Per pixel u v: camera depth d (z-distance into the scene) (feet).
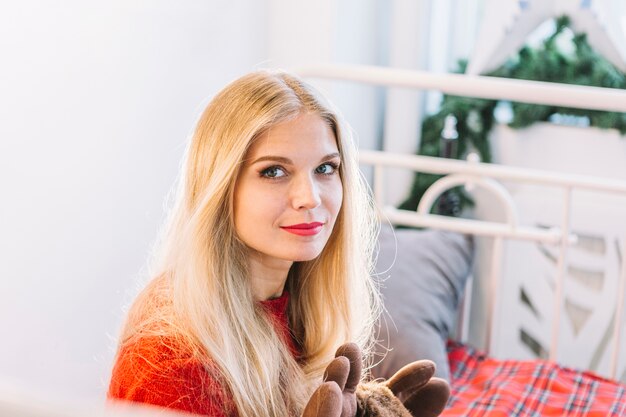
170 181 5.99
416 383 3.42
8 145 4.41
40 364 4.80
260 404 3.21
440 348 5.51
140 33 5.35
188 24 5.82
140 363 3.03
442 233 6.22
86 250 5.13
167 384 2.98
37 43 4.54
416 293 5.73
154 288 3.34
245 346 3.23
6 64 4.34
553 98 5.63
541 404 5.16
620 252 6.65
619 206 6.66
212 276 3.16
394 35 7.27
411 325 5.52
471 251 6.24
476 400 5.20
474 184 6.75
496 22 6.81
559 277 6.01
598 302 6.72
